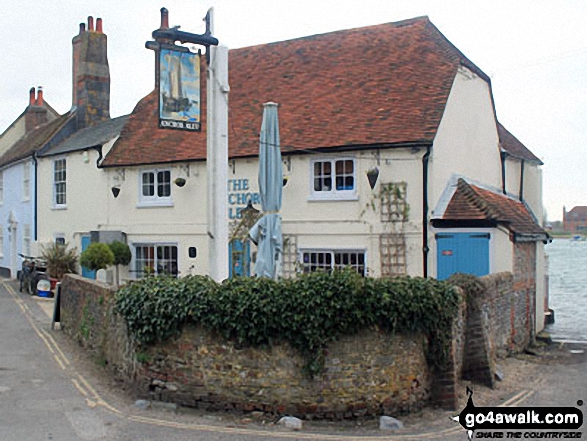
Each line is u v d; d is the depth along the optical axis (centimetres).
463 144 1692
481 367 1106
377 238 1532
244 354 875
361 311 858
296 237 1634
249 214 1659
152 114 2150
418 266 1487
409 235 1498
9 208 2903
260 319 857
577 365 1359
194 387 895
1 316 1681
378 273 1529
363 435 809
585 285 3916
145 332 916
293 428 825
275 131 1242
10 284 2562
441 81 1634
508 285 1411
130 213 1991
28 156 2552
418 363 915
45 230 2452
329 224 1592
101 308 1161
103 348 1123
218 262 1155
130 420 841
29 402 904
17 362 1147
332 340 855
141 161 1941
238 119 1859
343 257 1586
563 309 2572
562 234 14088
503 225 1454
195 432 798
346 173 1593
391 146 1504
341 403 859
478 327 1106
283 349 862
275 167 1237
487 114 1897
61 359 1176
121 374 1011
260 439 777
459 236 1467
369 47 1923
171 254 1906
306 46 2069
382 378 877
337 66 1911
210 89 1166
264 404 866
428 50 1789
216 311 874
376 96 1700
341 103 1736
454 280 1110
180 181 1831
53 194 2391
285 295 861
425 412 912
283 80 1964
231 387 879
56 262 2158
